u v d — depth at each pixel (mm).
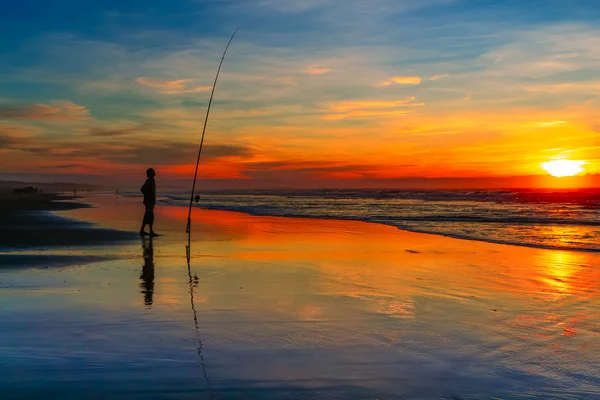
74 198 49375
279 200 45375
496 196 48062
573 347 4238
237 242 11945
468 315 5250
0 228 14945
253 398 3166
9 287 6516
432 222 18344
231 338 4375
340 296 6098
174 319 4980
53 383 3344
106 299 5844
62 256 9375
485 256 9703
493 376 3592
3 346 4105
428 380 3500
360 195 60094
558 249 10859
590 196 45312
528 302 5855
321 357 3928
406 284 6906
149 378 3449
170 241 12016
